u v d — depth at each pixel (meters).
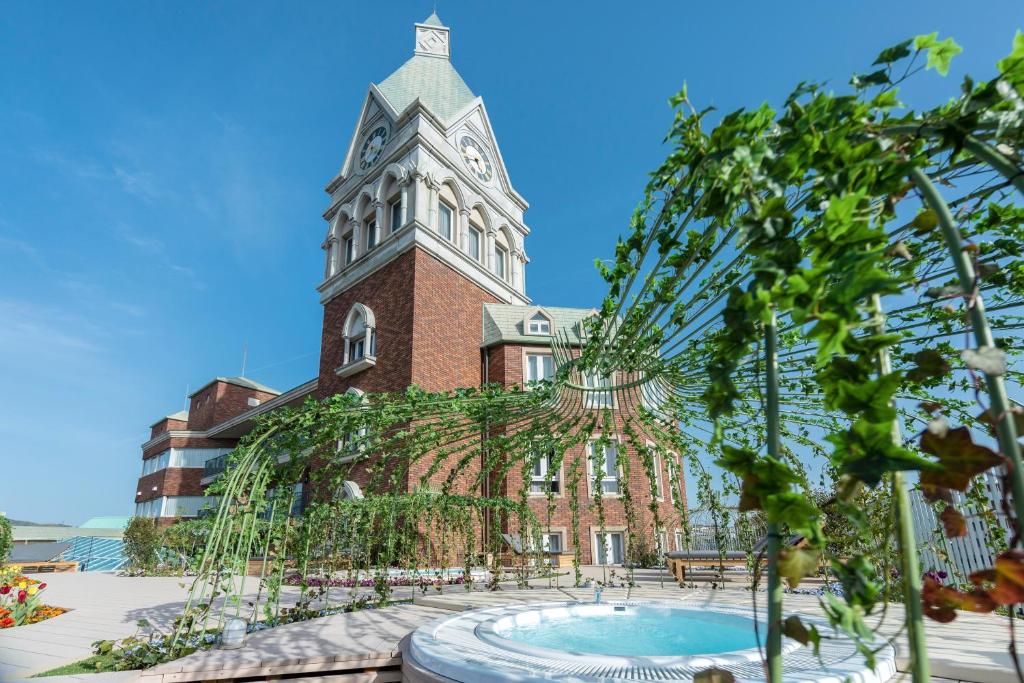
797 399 5.00
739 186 1.55
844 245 1.33
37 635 7.11
